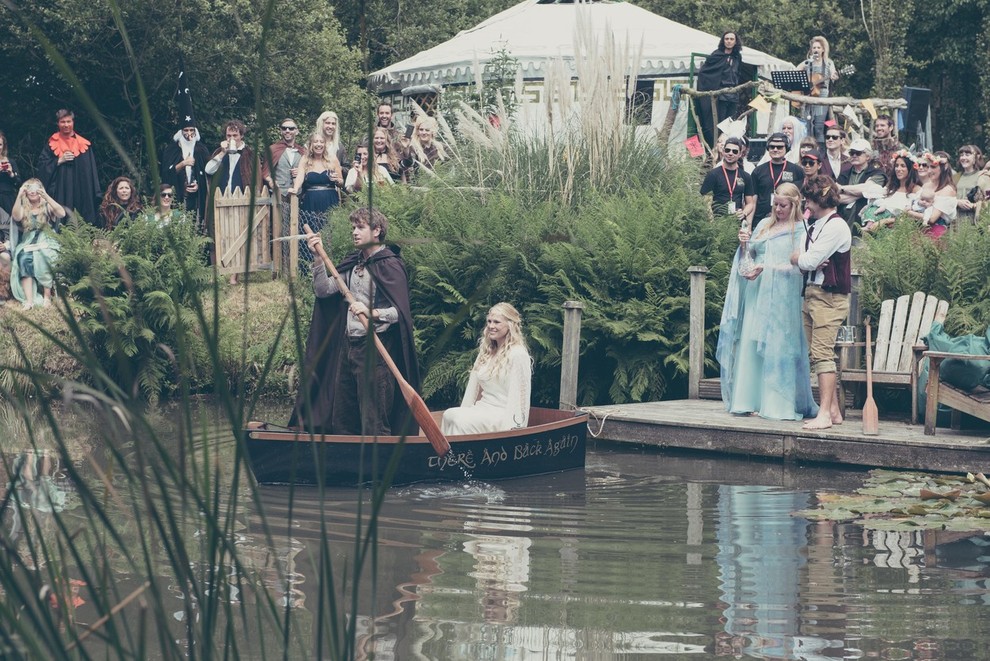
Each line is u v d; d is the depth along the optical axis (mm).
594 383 12172
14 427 9492
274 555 2570
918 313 10289
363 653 4297
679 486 8070
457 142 14141
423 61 21016
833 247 9086
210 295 12664
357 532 2465
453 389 12758
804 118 16766
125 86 20609
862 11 30500
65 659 2486
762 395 9891
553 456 8617
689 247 12266
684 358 11727
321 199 14477
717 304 11805
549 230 12438
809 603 5094
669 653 4398
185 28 20875
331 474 7781
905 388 10133
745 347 10016
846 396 10500
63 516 6125
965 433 9000
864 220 12734
